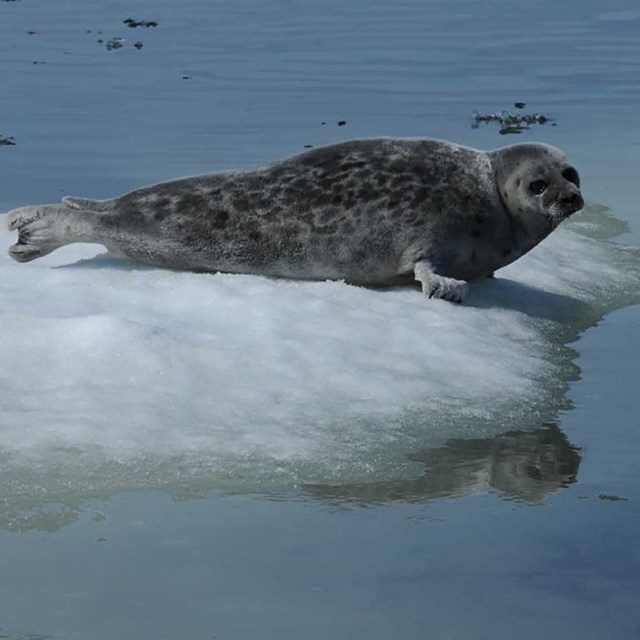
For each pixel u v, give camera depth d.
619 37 63.03
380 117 46.19
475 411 22.94
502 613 16.67
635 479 20.69
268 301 26.09
